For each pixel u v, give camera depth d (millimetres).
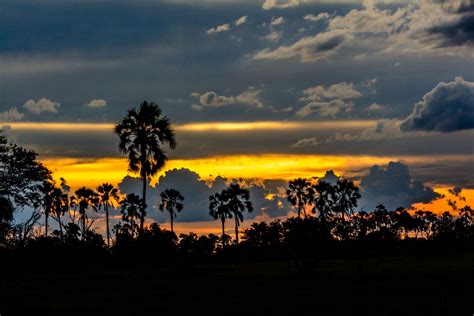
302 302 29281
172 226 97750
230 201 93625
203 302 30469
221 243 80125
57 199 74188
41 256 51375
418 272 43344
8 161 42844
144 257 54031
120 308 29156
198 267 54594
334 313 26000
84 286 39500
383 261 60344
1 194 43156
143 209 48625
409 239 81500
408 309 26266
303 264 45156
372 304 27891
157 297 32969
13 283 42156
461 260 58594
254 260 67625
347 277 41719
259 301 30203
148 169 46625
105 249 57656
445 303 27469
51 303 31391
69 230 58062
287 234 46312
